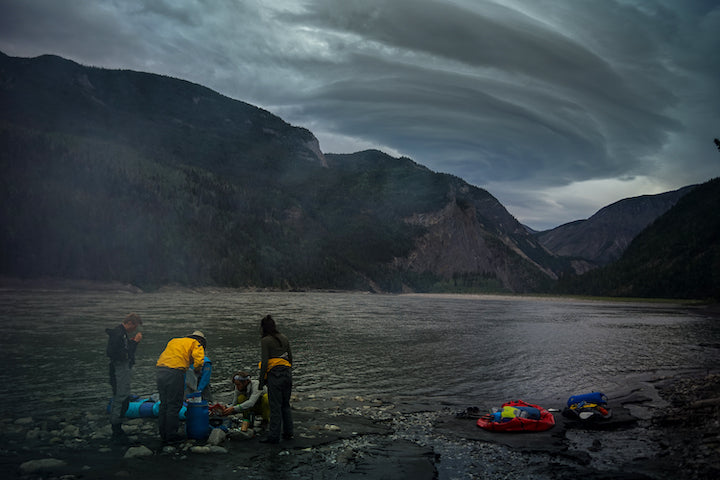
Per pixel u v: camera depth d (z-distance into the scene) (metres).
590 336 31.45
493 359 19.66
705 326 43.91
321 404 11.05
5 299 59.78
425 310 65.56
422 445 8.04
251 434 8.09
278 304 70.75
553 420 9.54
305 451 7.44
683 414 10.00
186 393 8.35
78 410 9.55
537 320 48.91
